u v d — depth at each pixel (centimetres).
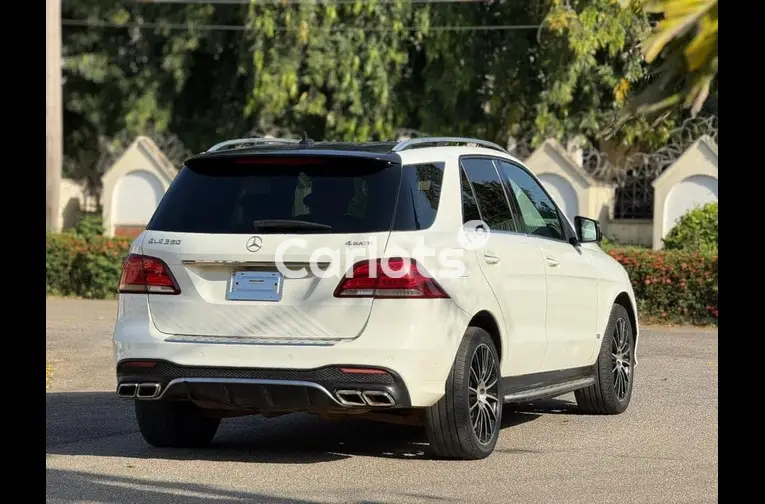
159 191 7569
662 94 774
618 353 2555
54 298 5662
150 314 1895
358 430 2320
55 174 6581
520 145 7781
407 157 1905
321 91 8200
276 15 7781
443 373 1825
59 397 2755
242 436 2244
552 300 2219
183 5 8700
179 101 9094
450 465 1914
